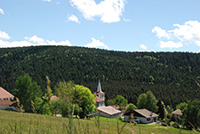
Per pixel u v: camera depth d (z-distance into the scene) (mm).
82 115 35000
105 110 49281
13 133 2137
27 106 35188
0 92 57562
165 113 2520
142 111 47812
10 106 38219
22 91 37844
